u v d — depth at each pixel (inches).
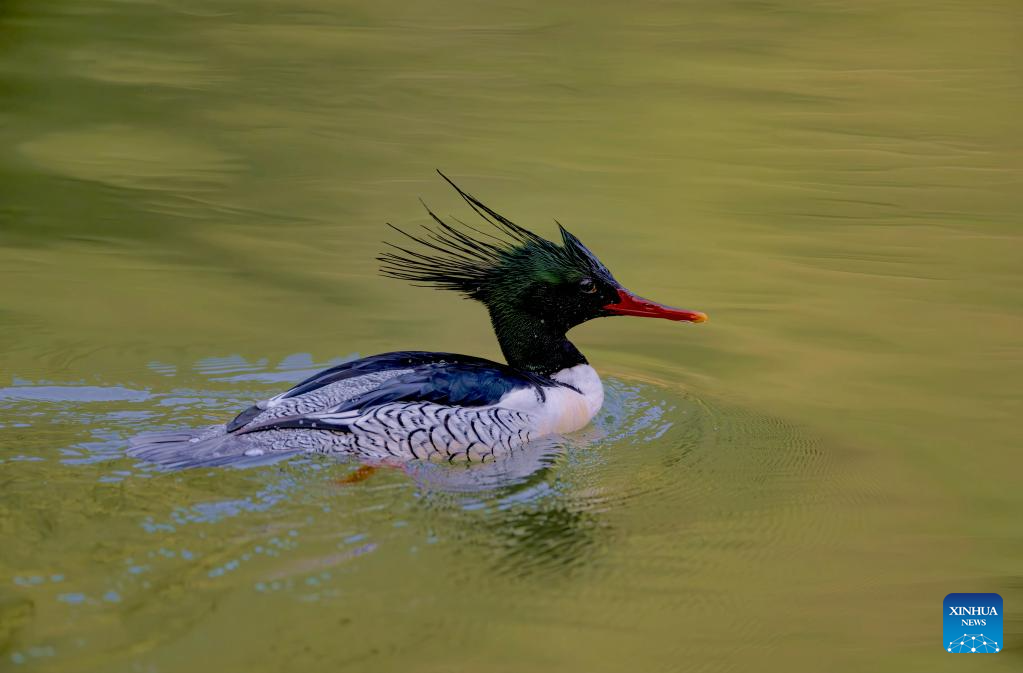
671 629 327.0
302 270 634.2
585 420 462.6
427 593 326.6
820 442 456.1
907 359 542.3
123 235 676.1
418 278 475.8
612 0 1353.3
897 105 994.7
